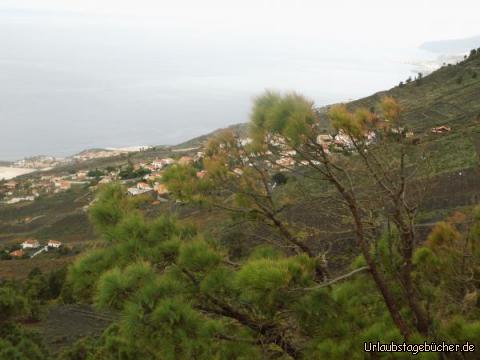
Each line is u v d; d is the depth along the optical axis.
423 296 4.75
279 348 4.54
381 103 4.30
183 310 3.34
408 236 4.25
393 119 4.21
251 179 5.04
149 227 4.23
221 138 5.14
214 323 3.73
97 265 3.95
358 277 4.86
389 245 4.34
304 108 3.89
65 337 22.16
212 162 4.91
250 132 4.35
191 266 3.82
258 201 5.15
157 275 3.65
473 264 4.77
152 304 3.30
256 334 4.50
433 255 4.91
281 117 3.94
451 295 4.72
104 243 4.27
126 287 3.40
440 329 3.88
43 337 22.16
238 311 4.27
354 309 4.05
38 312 25.28
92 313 26.36
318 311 3.59
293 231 5.20
